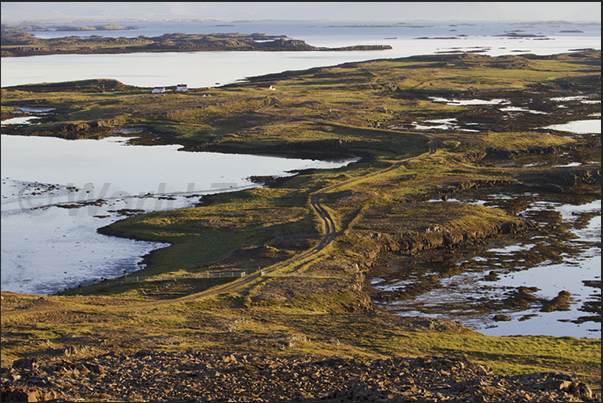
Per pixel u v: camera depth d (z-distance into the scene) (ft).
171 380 112.37
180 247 287.48
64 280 249.55
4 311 193.67
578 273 256.11
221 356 131.75
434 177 410.52
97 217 340.18
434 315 215.72
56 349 142.51
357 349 158.51
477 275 256.11
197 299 210.18
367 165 455.22
